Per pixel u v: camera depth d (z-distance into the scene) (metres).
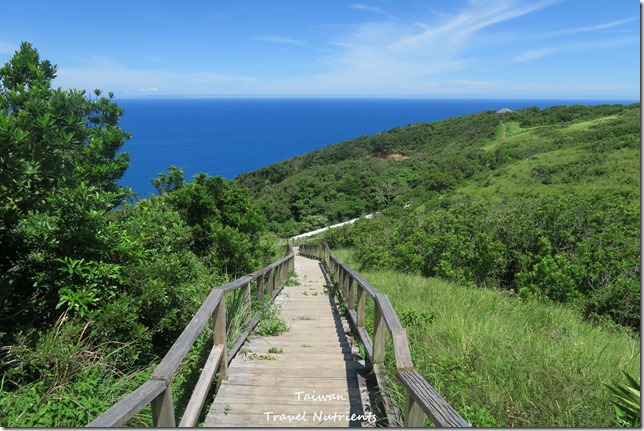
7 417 2.88
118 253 4.39
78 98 5.05
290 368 4.54
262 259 11.94
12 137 3.18
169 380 2.49
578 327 5.75
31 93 5.03
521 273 9.01
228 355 4.59
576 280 8.41
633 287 7.11
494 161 61.19
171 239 5.82
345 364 4.68
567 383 3.49
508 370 3.72
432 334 4.79
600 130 58.41
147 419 3.11
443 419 1.88
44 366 3.46
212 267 8.61
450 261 10.77
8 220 3.74
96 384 3.48
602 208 11.34
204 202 9.55
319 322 7.01
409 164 73.12
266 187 75.19
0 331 3.43
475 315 5.68
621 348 4.91
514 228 10.79
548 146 60.06
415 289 7.88
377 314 4.03
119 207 6.92
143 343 4.25
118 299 4.19
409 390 2.42
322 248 21.42
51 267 3.96
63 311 4.01
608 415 3.07
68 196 3.80
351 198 62.44
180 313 5.02
